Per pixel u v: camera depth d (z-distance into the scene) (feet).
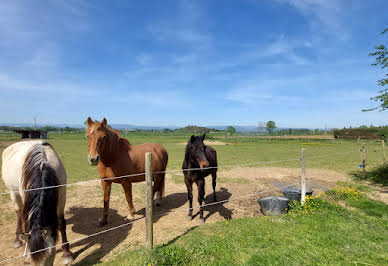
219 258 8.68
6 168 9.87
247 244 9.77
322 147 71.51
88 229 12.46
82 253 9.80
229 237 10.46
